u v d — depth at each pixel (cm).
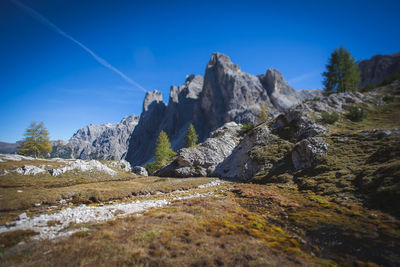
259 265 779
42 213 1681
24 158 5225
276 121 5153
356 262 820
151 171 8575
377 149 2441
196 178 4547
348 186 1902
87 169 4928
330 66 6819
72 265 769
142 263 784
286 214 1530
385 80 6881
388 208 1338
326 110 4684
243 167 4091
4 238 1005
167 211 1562
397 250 893
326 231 1152
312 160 2930
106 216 1498
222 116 18288
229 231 1130
